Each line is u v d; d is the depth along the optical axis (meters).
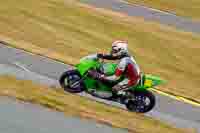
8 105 32.12
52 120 31.45
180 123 45.28
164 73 67.06
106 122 33.84
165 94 55.31
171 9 113.19
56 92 37.41
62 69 53.25
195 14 113.31
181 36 90.88
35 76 47.09
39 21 73.00
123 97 37.72
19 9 75.06
